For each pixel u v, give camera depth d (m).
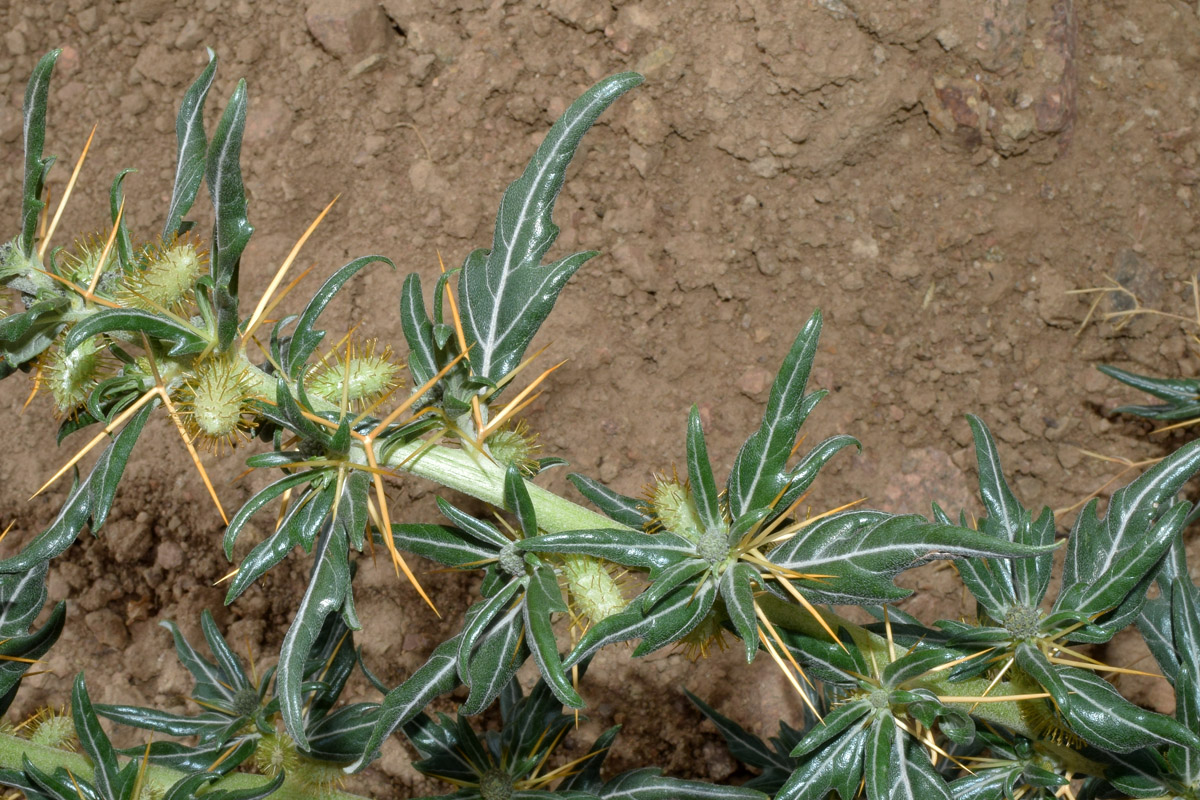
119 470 0.26
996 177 0.46
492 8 0.48
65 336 0.27
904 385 0.46
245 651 0.46
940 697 0.28
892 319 0.46
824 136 0.46
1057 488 0.45
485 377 0.28
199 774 0.31
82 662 0.46
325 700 0.34
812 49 0.45
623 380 0.46
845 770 0.29
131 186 0.51
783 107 0.46
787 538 0.28
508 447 0.28
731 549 0.27
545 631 0.27
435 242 0.48
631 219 0.47
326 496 0.27
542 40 0.48
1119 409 0.41
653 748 0.44
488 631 0.28
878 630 0.31
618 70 0.47
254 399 0.27
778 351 0.46
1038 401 0.45
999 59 0.45
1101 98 0.47
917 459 0.45
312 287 0.48
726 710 0.43
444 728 0.33
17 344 0.27
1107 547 0.29
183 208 0.28
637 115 0.47
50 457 0.48
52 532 0.27
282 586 0.46
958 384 0.46
